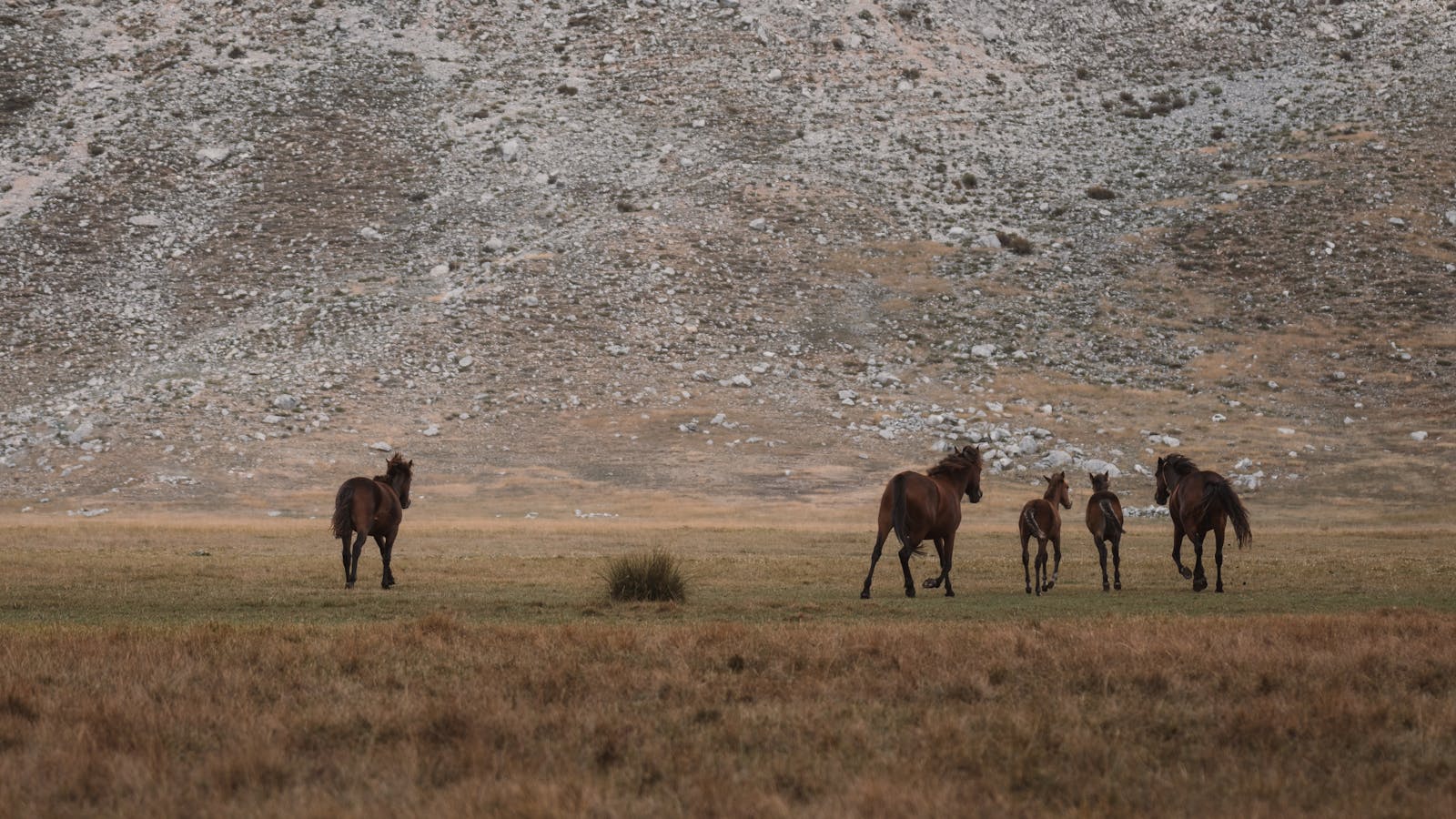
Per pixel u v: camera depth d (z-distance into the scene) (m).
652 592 18.50
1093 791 6.87
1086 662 10.84
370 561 27.58
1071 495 61.41
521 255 90.25
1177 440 69.56
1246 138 106.50
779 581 22.52
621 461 67.31
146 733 8.09
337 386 74.75
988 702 9.36
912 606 17.61
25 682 9.59
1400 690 9.55
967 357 80.81
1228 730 8.38
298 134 103.88
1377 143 101.69
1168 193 100.38
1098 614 16.47
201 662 10.70
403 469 22.33
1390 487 61.66
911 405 74.75
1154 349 81.88
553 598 18.78
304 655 11.27
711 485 63.72
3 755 7.60
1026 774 7.25
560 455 68.31
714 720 8.77
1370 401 74.94
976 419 72.62
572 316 83.69
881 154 104.75
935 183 101.81
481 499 61.22
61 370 75.69
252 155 101.00
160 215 93.94
